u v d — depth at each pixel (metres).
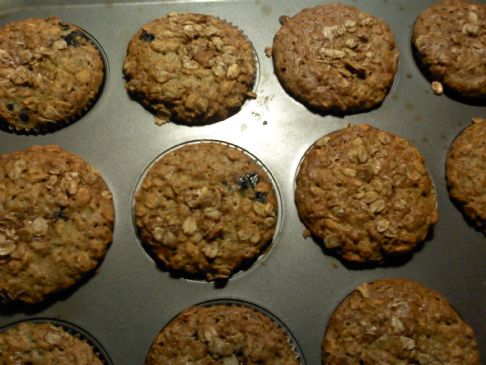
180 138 0.25
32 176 0.23
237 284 0.23
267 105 0.25
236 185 0.23
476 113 0.26
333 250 0.23
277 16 0.27
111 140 0.25
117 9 0.27
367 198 0.23
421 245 0.24
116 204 0.24
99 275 0.23
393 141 0.24
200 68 0.25
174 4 0.27
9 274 0.22
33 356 0.21
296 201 0.24
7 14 0.26
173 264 0.23
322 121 0.25
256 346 0.21
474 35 0.26
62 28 0.26
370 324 0.22
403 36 0.27
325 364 0.22
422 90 0.26
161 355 0.22
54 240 0.23
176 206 0.23
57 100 0.24
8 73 0.24
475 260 0.24
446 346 0.22
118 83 0.26
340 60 0.25
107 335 0.22
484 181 0.24
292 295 0.23
